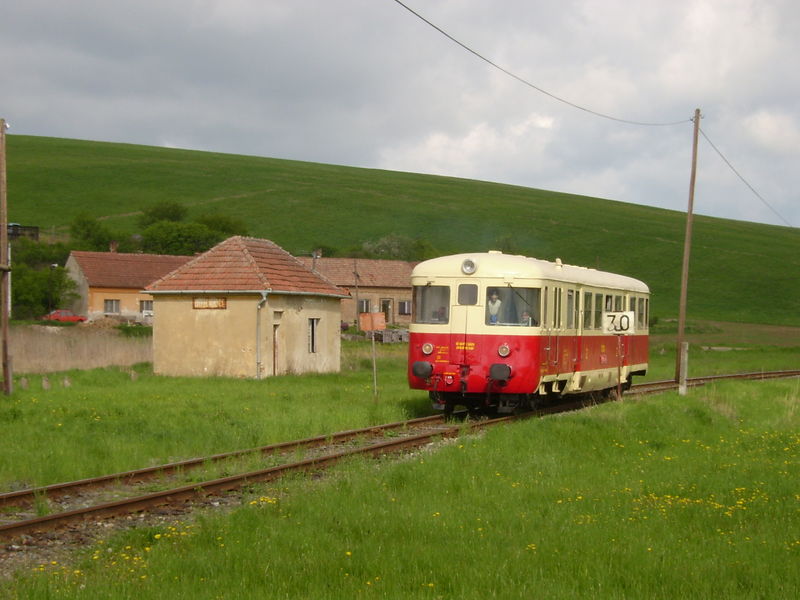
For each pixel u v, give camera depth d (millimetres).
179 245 89938
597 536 9320
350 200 132375
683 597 7449
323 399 24156
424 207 130875
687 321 83625
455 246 110875
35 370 32281
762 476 13039
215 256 34094
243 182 138625
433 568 8125
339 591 7520
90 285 70562
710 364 46719
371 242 105938
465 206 133500
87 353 36719
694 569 8125
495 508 10781
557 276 21062
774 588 7645
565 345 21641
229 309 32281
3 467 13555
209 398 23969
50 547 9492
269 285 32062
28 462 13930
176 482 13016
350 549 8766
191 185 133625
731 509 10789
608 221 128750
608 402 23188
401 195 138750
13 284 69750
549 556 8523
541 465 13688
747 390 26484
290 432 17797
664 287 98625
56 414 19547
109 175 133750
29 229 92875
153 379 30375
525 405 21641
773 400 24594
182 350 32844
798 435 17984
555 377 20875
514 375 19516
